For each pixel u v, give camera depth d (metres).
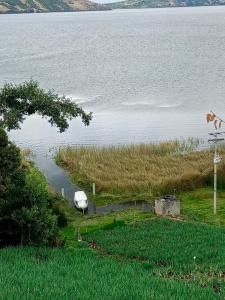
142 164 59.09
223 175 54.16
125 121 92.69
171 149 64.81
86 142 80.31
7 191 32.56
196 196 51.91
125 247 36.69
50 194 47.34
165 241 37.81
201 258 33.28
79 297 18.47
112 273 24.92
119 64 165.50
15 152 34.41
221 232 40.25
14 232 33.53
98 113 99.31
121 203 51.22
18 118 47.47
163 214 46.97
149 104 105.69
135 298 18.80
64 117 49.91
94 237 40.03
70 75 144.88
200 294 20.08
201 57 174.62
